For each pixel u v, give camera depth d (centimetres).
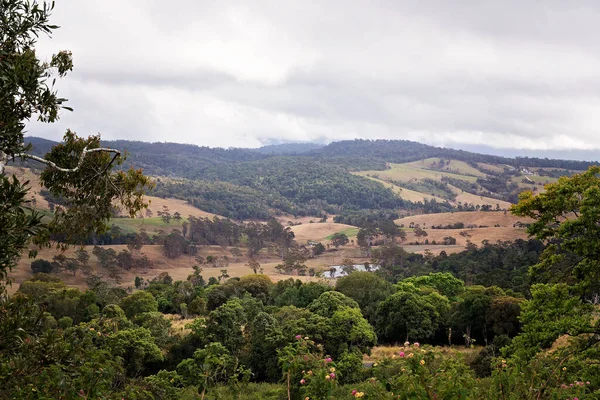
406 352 485
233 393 968
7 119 548
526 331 1170
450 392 417
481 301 4012
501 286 6309
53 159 800
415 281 6191
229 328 3041
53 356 475
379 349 3659
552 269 1280
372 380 485
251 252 15538
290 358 555
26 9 621
